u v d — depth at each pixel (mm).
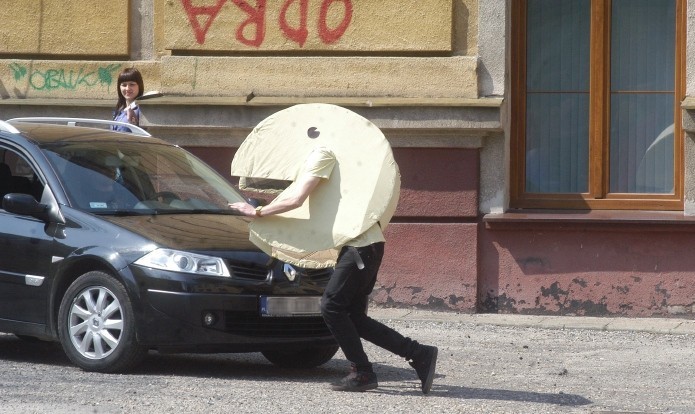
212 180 20641
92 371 17688
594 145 26438
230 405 15414
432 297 25875
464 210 25750
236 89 26609
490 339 22688
